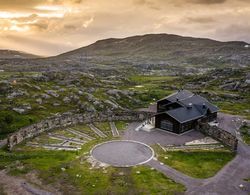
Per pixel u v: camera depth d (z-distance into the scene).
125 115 87.56
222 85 144.25
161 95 121.12
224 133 68.00
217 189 46.09
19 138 66.69
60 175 49.78
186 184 47.59
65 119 80.19
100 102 98.56
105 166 54.34
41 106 90.12
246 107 107.00
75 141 68.88
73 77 127.75
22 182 46.34
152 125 80.75
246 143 68.62
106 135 73.62
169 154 61.25
